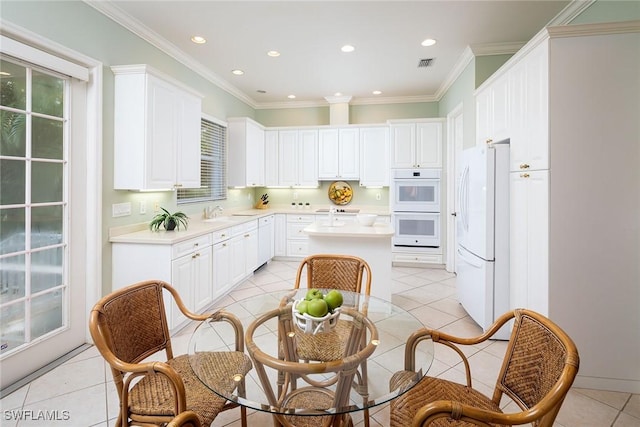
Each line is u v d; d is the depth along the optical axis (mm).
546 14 2828
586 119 1971
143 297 1511
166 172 2939
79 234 2457
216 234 3363
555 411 935
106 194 2635
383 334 1540
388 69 4148
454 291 3875
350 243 2984
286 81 4617
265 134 5645
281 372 1234
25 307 2098
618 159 1950
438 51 3598
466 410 917
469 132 3697
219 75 4387
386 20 2947
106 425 1673
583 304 2023
